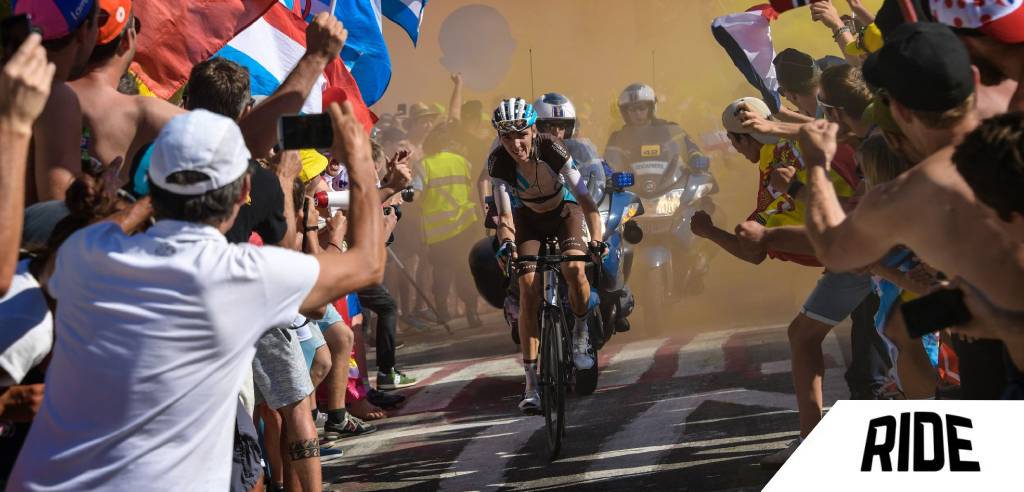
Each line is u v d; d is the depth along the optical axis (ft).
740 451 69.87
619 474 68.28
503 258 82.33
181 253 32.73
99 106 45.42
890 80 36.47
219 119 33.81
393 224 98.63
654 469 68.28
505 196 83.76
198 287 32.37
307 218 58.18
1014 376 36.35
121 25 45.65
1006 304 33.78
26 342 36.19
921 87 35.63
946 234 34.19
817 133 39.81
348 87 73.82
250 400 54.95
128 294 32.45
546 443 78.89
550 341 74.59
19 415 36.37
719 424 77.71
